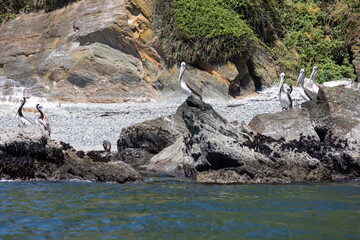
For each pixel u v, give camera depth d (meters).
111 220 9.50
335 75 39.09
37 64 37.81
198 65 35.47
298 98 31.33
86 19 36.66
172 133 21.75
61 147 14.73
